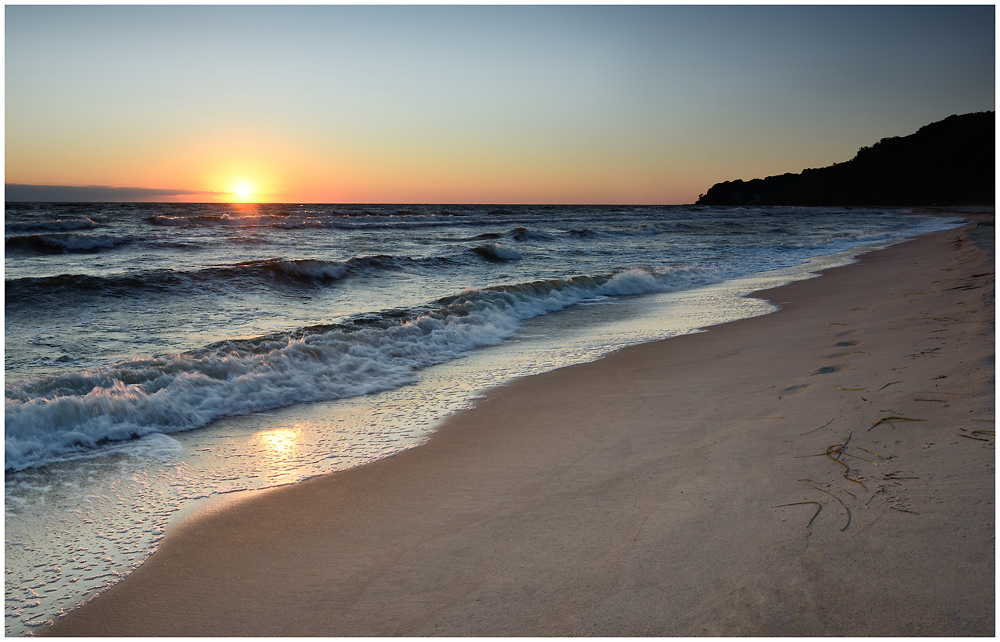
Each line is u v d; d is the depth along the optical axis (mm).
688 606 1945
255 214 48375
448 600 2180
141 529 2918
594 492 2959
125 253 17688
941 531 2062
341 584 2363
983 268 9406
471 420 4398
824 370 4578
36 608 2322
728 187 195375
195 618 2221
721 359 5672
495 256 16953
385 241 24125
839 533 2180
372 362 6090
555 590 2152
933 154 131625
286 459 3775
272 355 5801
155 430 4285
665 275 13023
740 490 2705
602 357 6203
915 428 2984
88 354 6332
